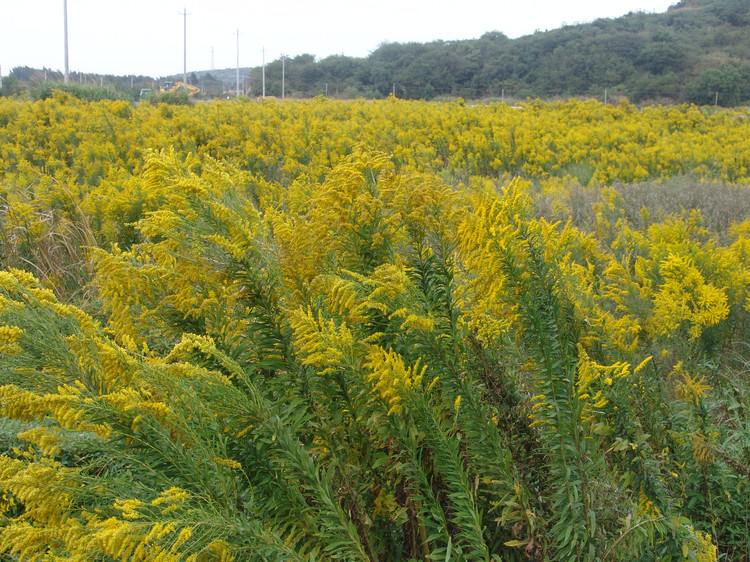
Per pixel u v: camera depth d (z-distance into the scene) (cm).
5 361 196
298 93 5978
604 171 1536
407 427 217
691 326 387
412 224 258
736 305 427
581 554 217
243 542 173
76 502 182
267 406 207
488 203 238
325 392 227
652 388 299
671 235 593
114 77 5253
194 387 196
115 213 657
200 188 228
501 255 231
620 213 878
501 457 220
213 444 194
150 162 243
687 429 295
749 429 311
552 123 2217
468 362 246
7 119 1894
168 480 181
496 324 261
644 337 398
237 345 241
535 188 1262
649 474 251
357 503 213
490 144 1725
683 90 4694
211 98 4550
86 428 180
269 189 874
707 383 367
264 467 202
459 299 257
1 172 1291
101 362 198
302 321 209
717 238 693
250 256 234
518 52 5950
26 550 169
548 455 229
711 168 1614
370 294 224
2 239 608
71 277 616
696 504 277
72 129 1650
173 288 251
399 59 6153
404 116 2192
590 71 5362
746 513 270
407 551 241
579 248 514
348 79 6069
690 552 220
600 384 266
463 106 2784
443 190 264
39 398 175
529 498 219
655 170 1617
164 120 1822
